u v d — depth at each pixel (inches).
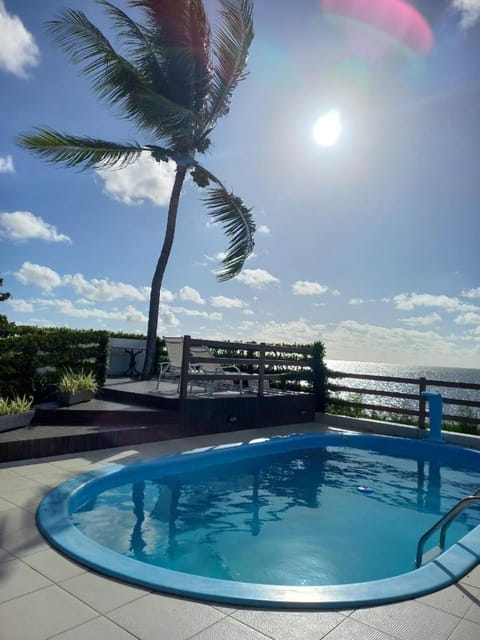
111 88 375.9
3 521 134.6
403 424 362.9
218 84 415.8
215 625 85.2
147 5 366.9
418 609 92.9
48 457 217.3
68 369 329.7
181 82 392.8
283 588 98.3
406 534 171.3
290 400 379.6
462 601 96.3
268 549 152.6
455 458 296.7
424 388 354.6
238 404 332.5
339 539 164.4
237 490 218.1
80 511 170.2
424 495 223.1
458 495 224.7
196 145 415.2
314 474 253.8
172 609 90.2
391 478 251.6
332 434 331.0
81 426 262.7
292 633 83.4
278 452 297.3
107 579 101.6
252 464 267.3
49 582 99.7
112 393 333.1
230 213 443.2
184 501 196.4
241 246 447.5
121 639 79.6
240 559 143.8
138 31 379.9
